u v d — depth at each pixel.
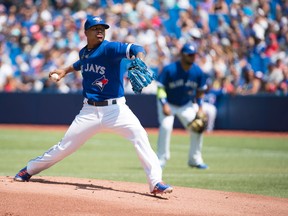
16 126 55.91
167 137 30.25
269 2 60.66
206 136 49.19
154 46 56.97
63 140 19.05
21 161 33.25
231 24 58.28
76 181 20.77
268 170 30.45
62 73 20.00
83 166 31.78
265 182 25.72
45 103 55.72
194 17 59.75
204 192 20.17
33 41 60.31
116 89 18.52
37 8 63.31
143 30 58.19
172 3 62.00
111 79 18.44
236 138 47.66
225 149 41.19
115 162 33.84
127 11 60.88
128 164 32.84
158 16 60.88
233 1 60.31
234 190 23.17
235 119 51.75
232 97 51.81
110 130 18.84
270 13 60.19
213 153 38.97
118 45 18.05
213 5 60.44
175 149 41.41
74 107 54.66
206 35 57.12
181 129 54.41
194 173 29.02
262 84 52.09
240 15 58.91
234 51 56.12
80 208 15.83
